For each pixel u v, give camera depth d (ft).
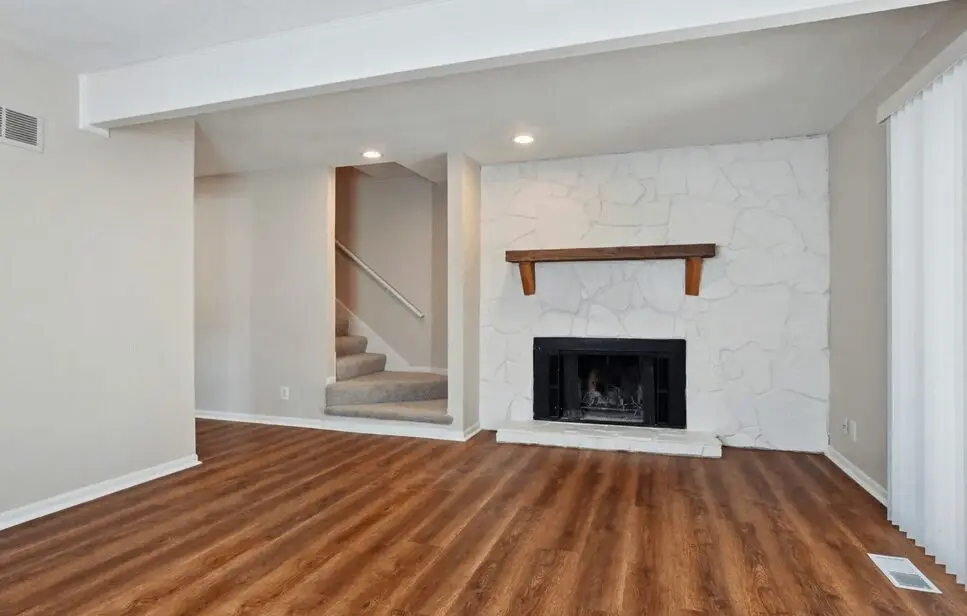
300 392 17.19
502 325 16.52
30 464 9.72
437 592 7.28
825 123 12.98
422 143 14.35
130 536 9.03
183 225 12.78
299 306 17.20
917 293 8.67
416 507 10.30
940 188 7.93
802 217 14.05
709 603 7.04
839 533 9.12
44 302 9.95
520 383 16.38
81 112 10.59
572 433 14.70
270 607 6.92
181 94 9.84
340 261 21.34
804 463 13.09
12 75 9.47
